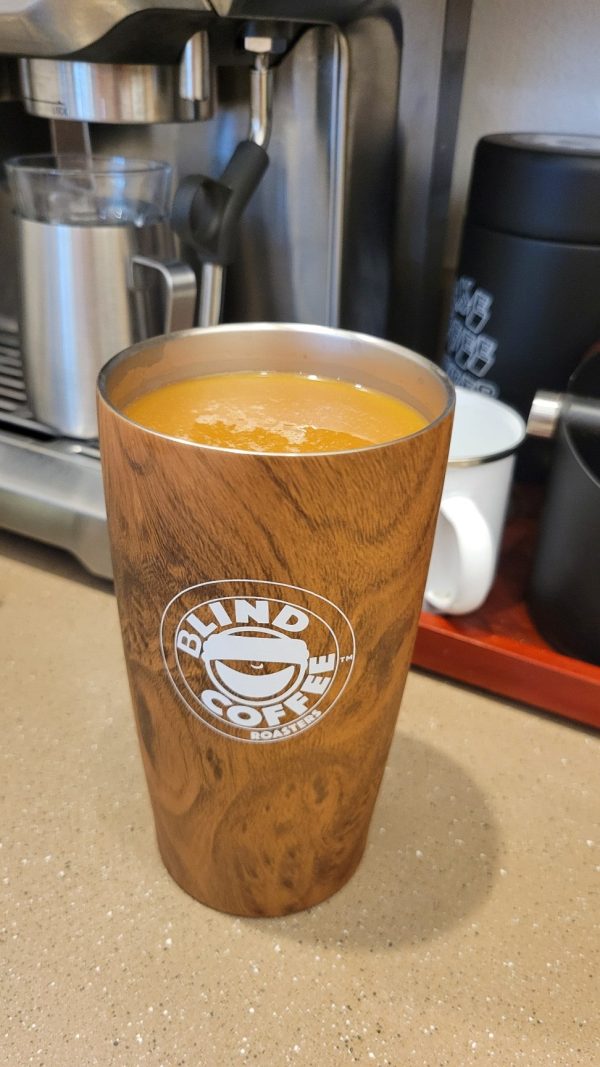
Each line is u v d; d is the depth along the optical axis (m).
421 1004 0.22
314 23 0.34
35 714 0.31
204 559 0.17
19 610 0.37
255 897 0.24
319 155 0.37
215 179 0.35
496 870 0.26
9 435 0.41
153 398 0.21
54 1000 0.22
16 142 0.46
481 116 0.45
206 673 0.19
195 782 0.21
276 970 0.23
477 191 0.40
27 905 0.24
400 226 0.44
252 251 0.41
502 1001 0.22
